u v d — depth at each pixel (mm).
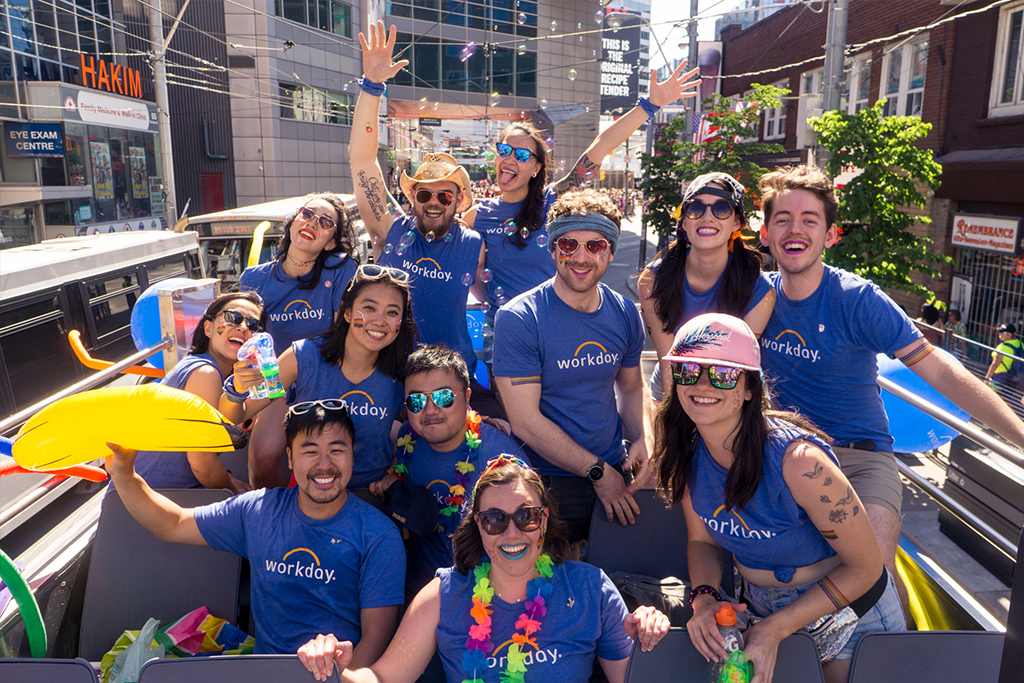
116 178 25234
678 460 2367
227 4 31578
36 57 21922
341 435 2570
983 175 12148
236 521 2736
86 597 2898
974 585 3268
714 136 16641
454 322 4039
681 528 3127
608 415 3432
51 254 8102
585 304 3236
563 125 43406
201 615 2785
